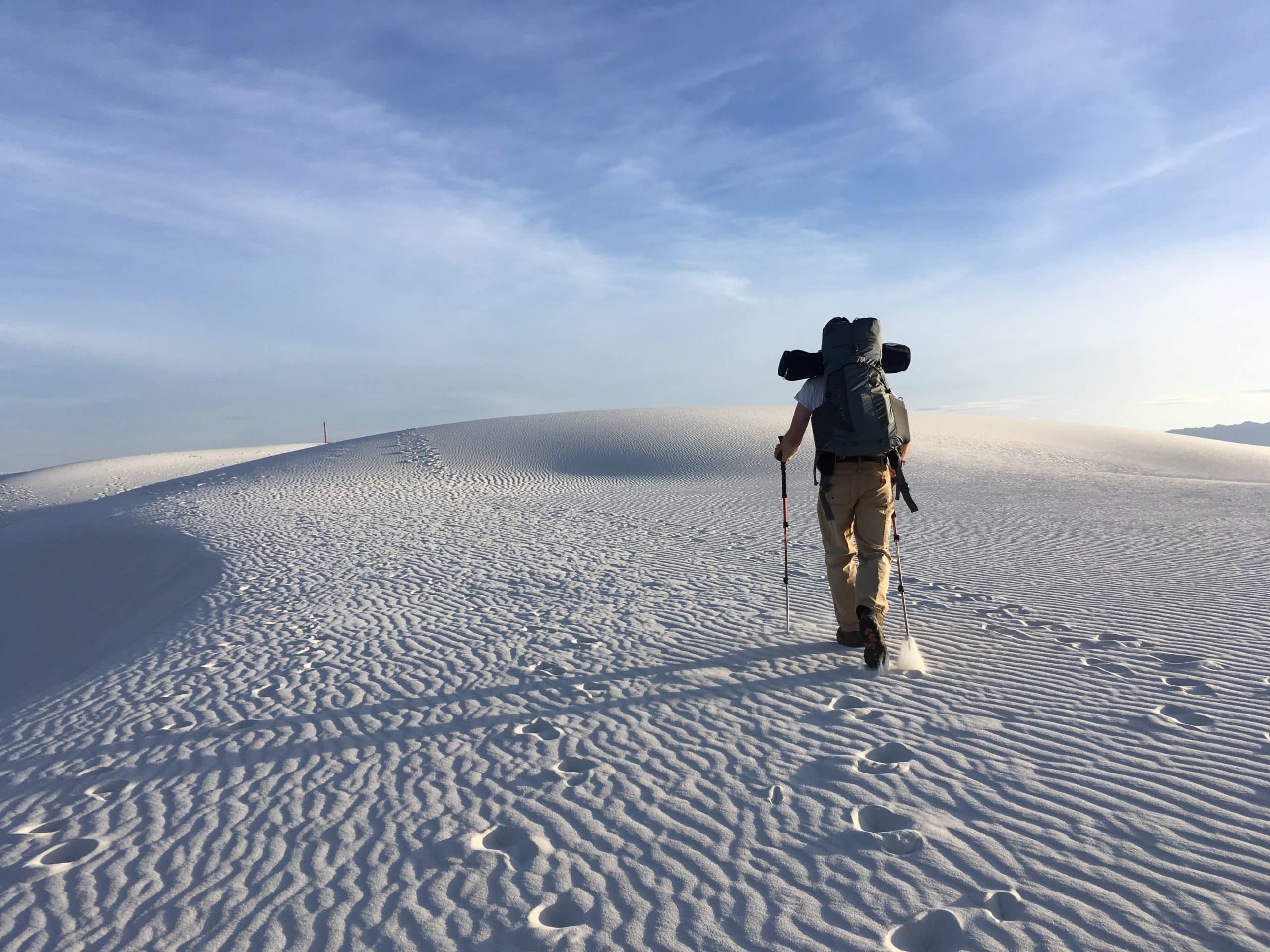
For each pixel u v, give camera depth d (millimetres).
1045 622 5809
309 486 23703
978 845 2689
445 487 23688
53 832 3318
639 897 2533
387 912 2531
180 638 7434
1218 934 2111
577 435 34938
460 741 4141
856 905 2396
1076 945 2115
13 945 2463
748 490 21641
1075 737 3588
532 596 8102
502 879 2701
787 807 3107
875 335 4980
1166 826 2727
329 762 3959
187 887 2775
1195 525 11266
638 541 12000
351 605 8250
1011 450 35094
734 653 5438
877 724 3922
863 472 4879
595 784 3465
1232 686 4164
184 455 57594
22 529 21172
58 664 11578
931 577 7996
